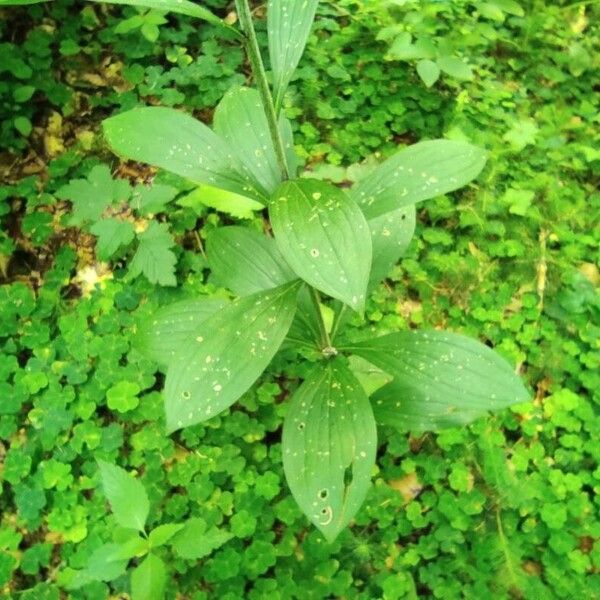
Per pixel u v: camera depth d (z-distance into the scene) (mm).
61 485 502
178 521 495
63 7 697
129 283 590
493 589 480
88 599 469
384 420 448
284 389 561
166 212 623
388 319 582
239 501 503
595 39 780
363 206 375
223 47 710
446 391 406
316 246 305
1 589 473
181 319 471
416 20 718
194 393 362
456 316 594
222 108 422
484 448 531
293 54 356
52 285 588
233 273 482
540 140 695
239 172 385
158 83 670
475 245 631
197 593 472
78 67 686
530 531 505
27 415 540
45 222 605
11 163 643
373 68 712
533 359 576
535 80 749
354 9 755
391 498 510
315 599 472
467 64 731
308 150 656
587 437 545
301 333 458
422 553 493
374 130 674
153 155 368
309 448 401
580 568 488
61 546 498
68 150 650
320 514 384
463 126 687
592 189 683
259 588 474
